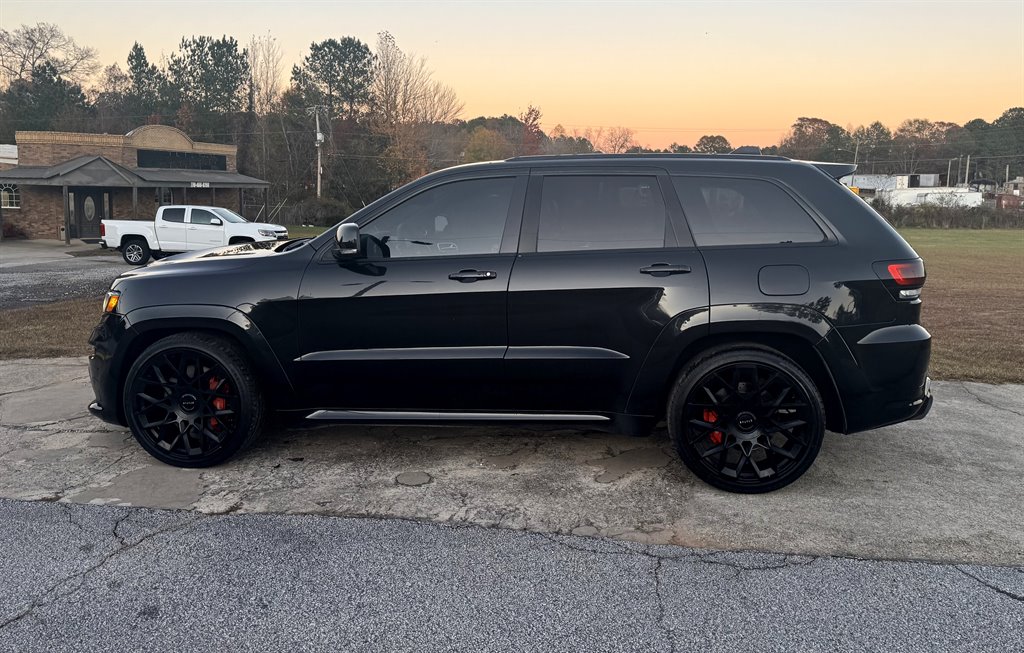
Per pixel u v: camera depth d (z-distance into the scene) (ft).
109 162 95.30
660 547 10.49
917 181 267.80
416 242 13.03
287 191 188.85
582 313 12.50
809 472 13.44
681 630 8.44
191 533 10.89
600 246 12.64
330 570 9.80
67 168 93.61
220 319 13.08
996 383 20.59
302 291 13.00
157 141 120.67
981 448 14.80
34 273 56.44
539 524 11.24
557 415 13.07
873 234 12.32
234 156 136.26
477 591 9.27
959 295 45.19
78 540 10.66
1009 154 378.12
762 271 12.13
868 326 12.05
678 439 12.44
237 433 13.30
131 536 10.78
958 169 370.32
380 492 12.47
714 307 12.14
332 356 13.06
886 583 9.47
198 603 8.97
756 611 8.82
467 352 12.75
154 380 13.47
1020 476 13.25
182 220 68.54
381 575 9.67
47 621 8.57
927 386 12.78
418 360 12.87
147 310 13.30
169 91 261.85
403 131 187.52
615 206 12.80
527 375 12.76
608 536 10.84
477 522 11.31
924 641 8.23
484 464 13.82
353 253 12.71
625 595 9.19
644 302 12.33
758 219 12.51
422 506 11.90
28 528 11.05
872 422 12.34
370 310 12.87
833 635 8.35
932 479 13.10
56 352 24.35
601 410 12.95
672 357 12.34
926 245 116.26
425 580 9.54
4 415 16.93
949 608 8.89
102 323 13.85
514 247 12.80
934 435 15.66
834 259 12.12
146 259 68.95
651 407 12.70
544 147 293.64
